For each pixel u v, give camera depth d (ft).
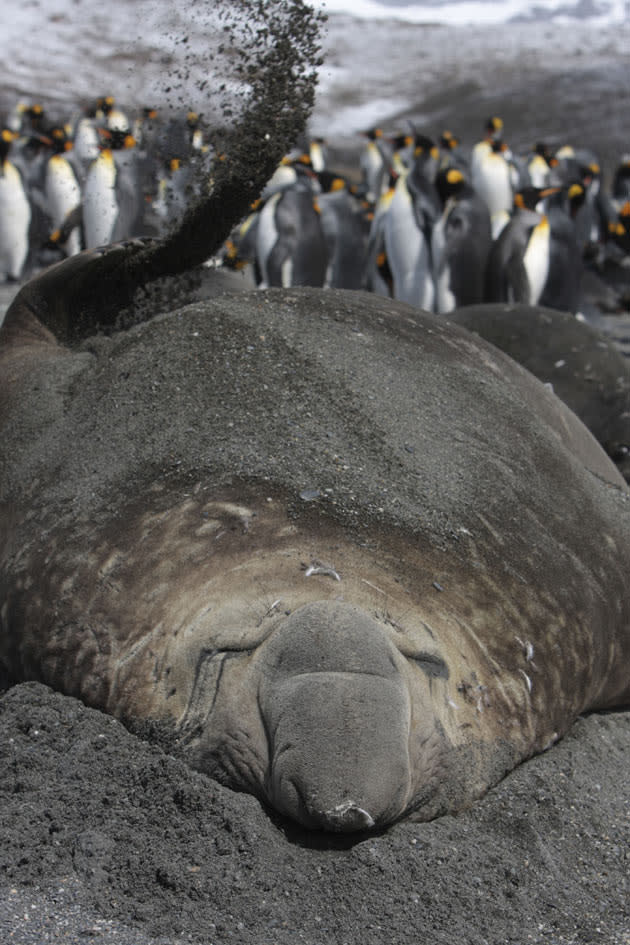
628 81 268.82
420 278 71.00
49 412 19.33
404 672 12.97
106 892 11.68
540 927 11.82
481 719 14.06
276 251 70.85
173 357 18.12
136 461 16.35
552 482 17.89
